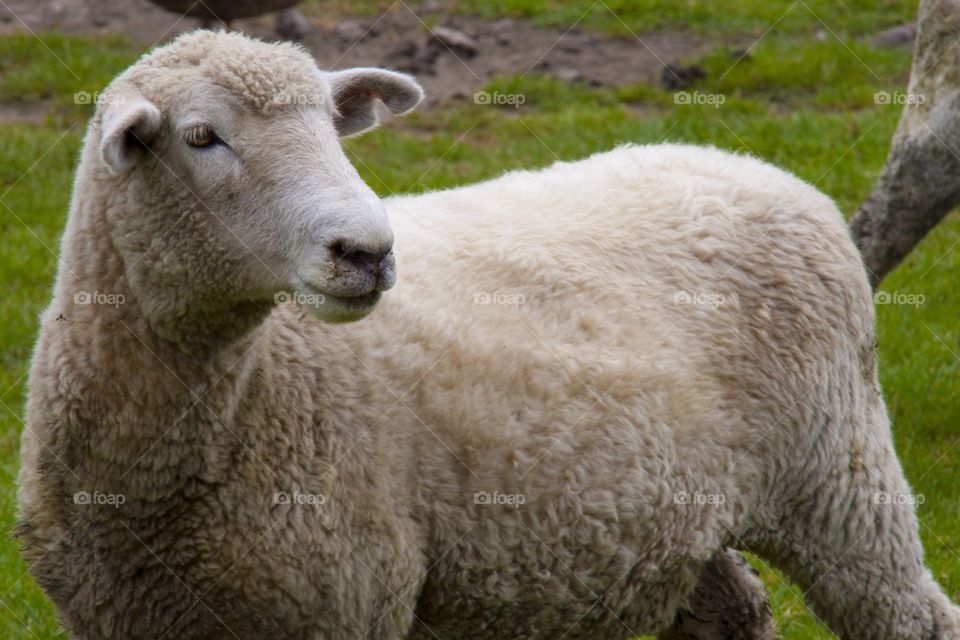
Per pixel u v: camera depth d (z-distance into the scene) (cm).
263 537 958
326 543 969
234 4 2998
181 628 972
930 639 1163
